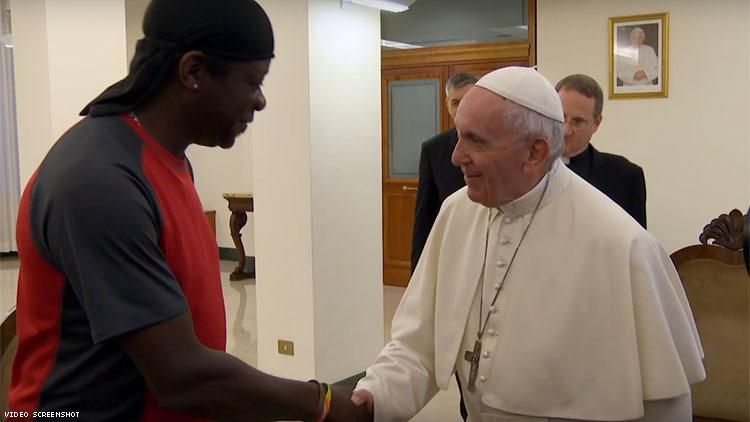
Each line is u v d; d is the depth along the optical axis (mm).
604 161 2338
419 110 6215
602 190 2307
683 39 4633
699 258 1883
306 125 3678
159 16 1008
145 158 1004
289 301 3850
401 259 6434
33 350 1030
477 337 1377
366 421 1347
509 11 5703
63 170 941
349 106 3898
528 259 1331
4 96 8016
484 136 1246
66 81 4262
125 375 1011
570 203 1327
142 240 949
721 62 4547
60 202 927
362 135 3992
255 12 1035
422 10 6121
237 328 5184
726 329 1842
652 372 1226
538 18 5066
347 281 3953
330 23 3756
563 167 1372
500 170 1264
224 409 1025
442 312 1443
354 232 3979
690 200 4719
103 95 1039
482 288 1387
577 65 4965
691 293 1879
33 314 1012
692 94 4645
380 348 4176
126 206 937
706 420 1878
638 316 1245
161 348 955
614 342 1252
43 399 1016
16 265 7738
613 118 4891
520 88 1233
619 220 1291
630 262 1251
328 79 3762
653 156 4793
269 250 3889
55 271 976
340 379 3939
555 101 1270
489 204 1346
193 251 1059
